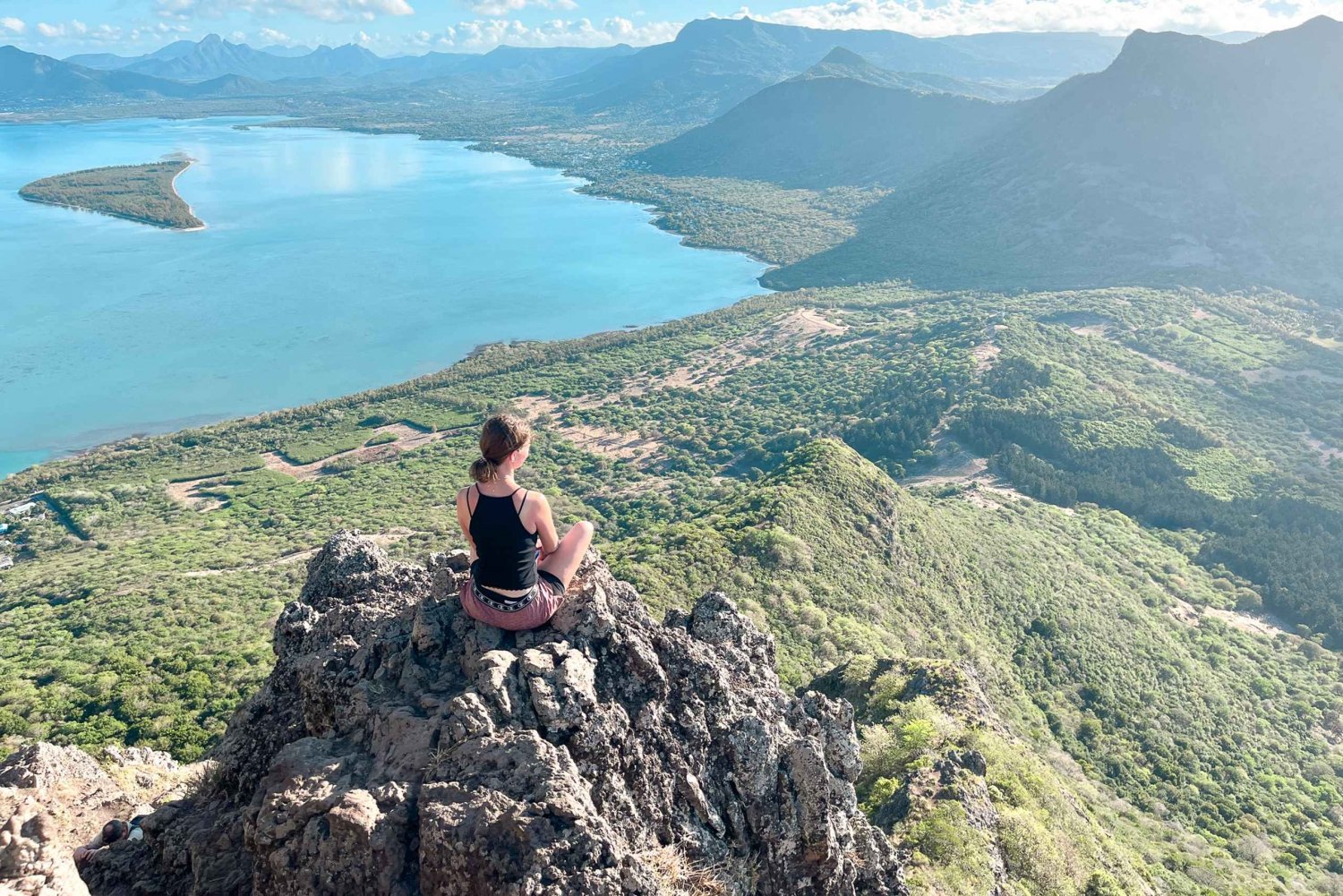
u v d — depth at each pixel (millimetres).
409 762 8719
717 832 10148
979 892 27172
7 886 8570
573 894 7336
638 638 10703
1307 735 91625
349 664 10461
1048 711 84562
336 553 13609
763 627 74875
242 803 10570
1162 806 73812
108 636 87812
